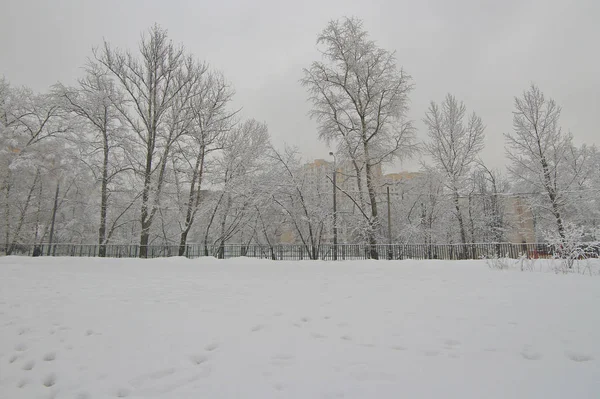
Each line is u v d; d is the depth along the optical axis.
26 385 2.74
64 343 3.62
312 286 7.33
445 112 28.48
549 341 3.37
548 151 25.12
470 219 27.89
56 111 22.81
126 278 9.12
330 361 3.00
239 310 4.98
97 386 2.65
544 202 25.06
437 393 2.36
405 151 21.80
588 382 2.47
